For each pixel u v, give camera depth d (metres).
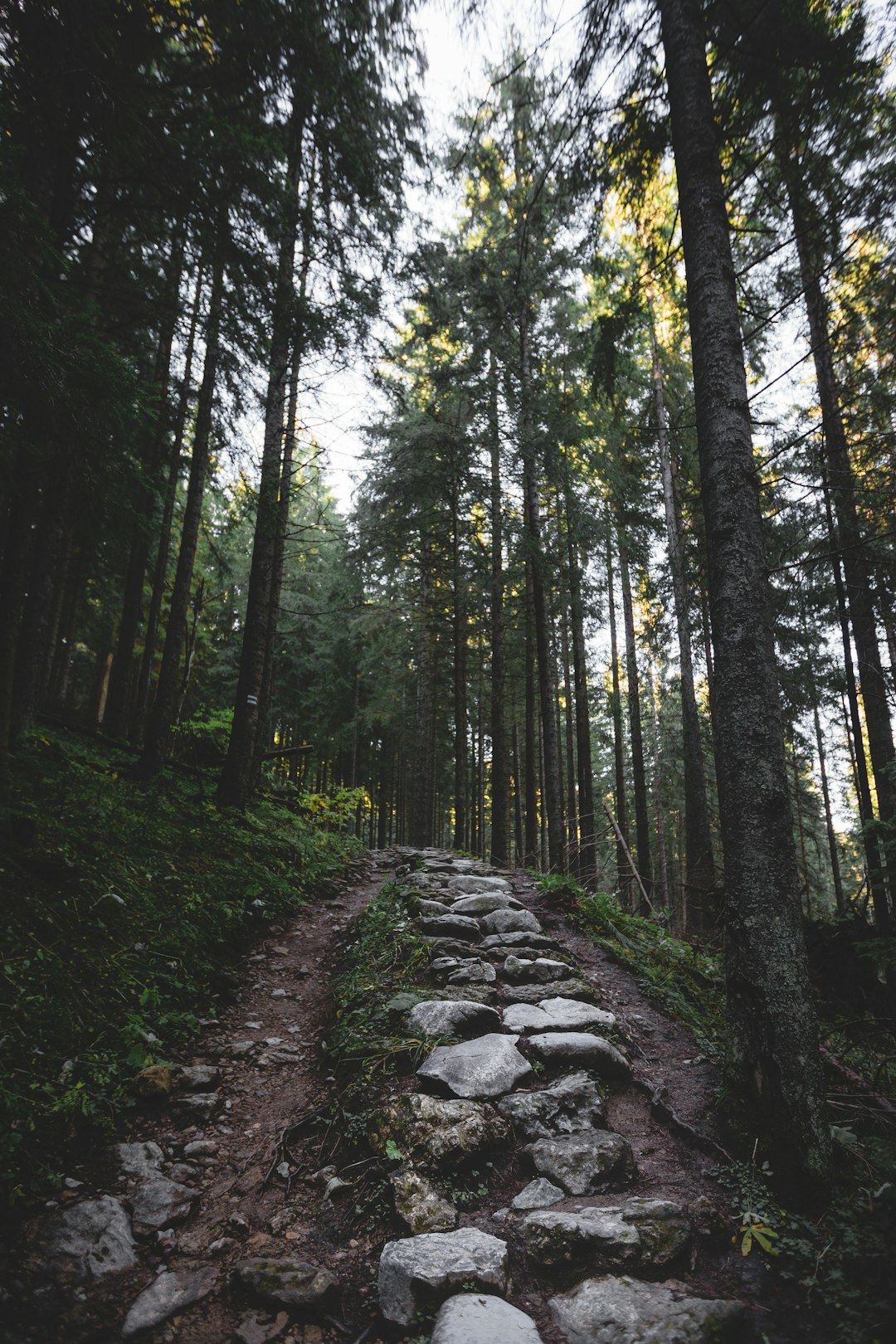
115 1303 2.48
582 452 13.43
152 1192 3.07
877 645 8.17
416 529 16.05
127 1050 4.04
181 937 5.50
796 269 6.26
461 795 18.95
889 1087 4.15
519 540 12.88
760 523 3.93
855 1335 2.21
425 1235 2.74
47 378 3.95
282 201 5.74
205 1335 2.37
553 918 7.14
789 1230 2.76
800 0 4.42
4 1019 3.74
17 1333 2.27
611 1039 4.48
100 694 19.34
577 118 5.21
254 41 5.21
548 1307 2.42
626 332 6.63
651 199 5.95
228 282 5.93
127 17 4.58
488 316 12.14
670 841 27.77
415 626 18.94
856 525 7.98
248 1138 3.62
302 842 10.22
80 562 13.84
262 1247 2.82
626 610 19.20
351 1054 4.22
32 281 3.56
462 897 7.56
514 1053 4.03
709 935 8.90
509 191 9.97
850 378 7.45
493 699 15.42
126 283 7.13
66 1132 3.32
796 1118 3.14
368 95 6.02
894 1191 2.81
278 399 9.84
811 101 4.66
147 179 5.34
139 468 5.39
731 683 3.73
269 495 8.80
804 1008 3.30
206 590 18.66
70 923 4.82
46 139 4.70
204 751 13.10
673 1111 3.69
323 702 22.86
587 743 17.84
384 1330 2.39
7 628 5.29
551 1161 3.20
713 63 4.88
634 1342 2.19
